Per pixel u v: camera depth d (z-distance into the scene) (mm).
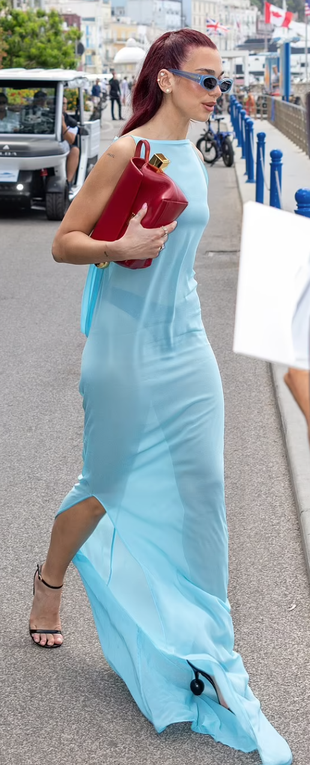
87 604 3639
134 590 2889
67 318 8312
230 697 2746
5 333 7820
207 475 2852
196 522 2857
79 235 2730
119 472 2846
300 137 24359
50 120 13961
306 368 1396
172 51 2695
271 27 101125
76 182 15227
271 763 2668
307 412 1501
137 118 2785
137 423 2805
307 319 1416
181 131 2781
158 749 2791
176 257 2771
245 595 3746
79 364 6938
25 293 9367
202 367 2857
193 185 2768
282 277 1449
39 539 4203
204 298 8961
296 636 3441
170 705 2832
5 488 4754
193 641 2809
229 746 2781
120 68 130500
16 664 3244
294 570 3934
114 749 2807
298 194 6480
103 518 3062
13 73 14086
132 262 2682
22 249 11891
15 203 13820
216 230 12961
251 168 17547
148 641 2826
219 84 2717
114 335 2797
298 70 83375
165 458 2840
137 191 2641
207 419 2854
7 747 2834
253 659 3301
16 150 13469
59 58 32031
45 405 6031
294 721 2939
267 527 4324
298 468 4703
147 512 2861
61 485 4789
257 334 1397
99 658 3279
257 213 1497
